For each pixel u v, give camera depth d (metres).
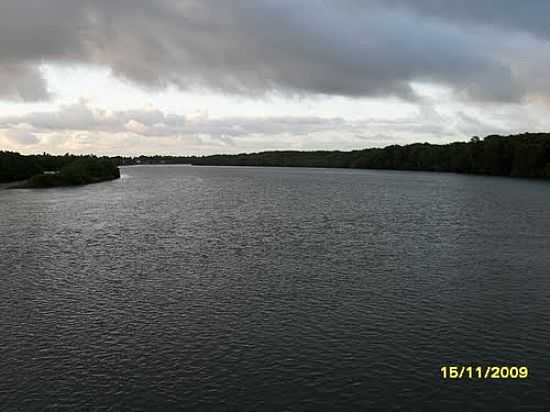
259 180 177.75
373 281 34.94
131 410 19.28
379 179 173.12
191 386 20.88
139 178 194.00
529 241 49.44
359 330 26.23
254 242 49.47
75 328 26.56
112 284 34.25
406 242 49.38
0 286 33.84
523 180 153.88
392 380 21.33
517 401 19.91
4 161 148.00
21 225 60.12
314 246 47.34
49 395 20.20
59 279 35.53
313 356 23.38
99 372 21.98
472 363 22.77
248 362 22.83
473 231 55.94
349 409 19.33
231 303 30.36
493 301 30.58
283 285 34.00
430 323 27.17
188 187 135.38
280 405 19.56
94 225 60.50
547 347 24.31
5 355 23.48
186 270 38.03
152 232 55.53
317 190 122.56
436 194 106.00
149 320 27.64
